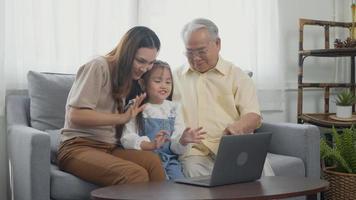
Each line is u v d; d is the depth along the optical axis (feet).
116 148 5.91
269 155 7.27
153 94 6.21
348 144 7.98
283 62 9.96
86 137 5.74
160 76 6.24
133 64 5.80
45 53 7.74
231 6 9.19
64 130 5.85
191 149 6.56
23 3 7.52
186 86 6.94
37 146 5.25
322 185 4.64
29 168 5.29
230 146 4.55
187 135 5.92
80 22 7.89
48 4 7.71
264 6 9.57
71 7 7.84
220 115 6.80
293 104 10.39
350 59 10.78
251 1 9.30
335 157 7.95
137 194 4.11
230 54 9.21
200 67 6.87
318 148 7.27
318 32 10.66
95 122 5.47
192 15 8.91
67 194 5.36
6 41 7.39
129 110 5.65
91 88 5.57
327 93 10.25
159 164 5.55
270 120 9.96
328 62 10.85
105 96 5.74
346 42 9.53
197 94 6.87
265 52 9.61
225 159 4.54
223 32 9.16
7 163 7.56
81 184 5.40
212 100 6.87
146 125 6.10
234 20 9.21
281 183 4.76
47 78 7.04
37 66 7.64
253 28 9.29
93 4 7.97
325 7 10.81
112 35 8.16
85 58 8.00
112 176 5.20
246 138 4.71
